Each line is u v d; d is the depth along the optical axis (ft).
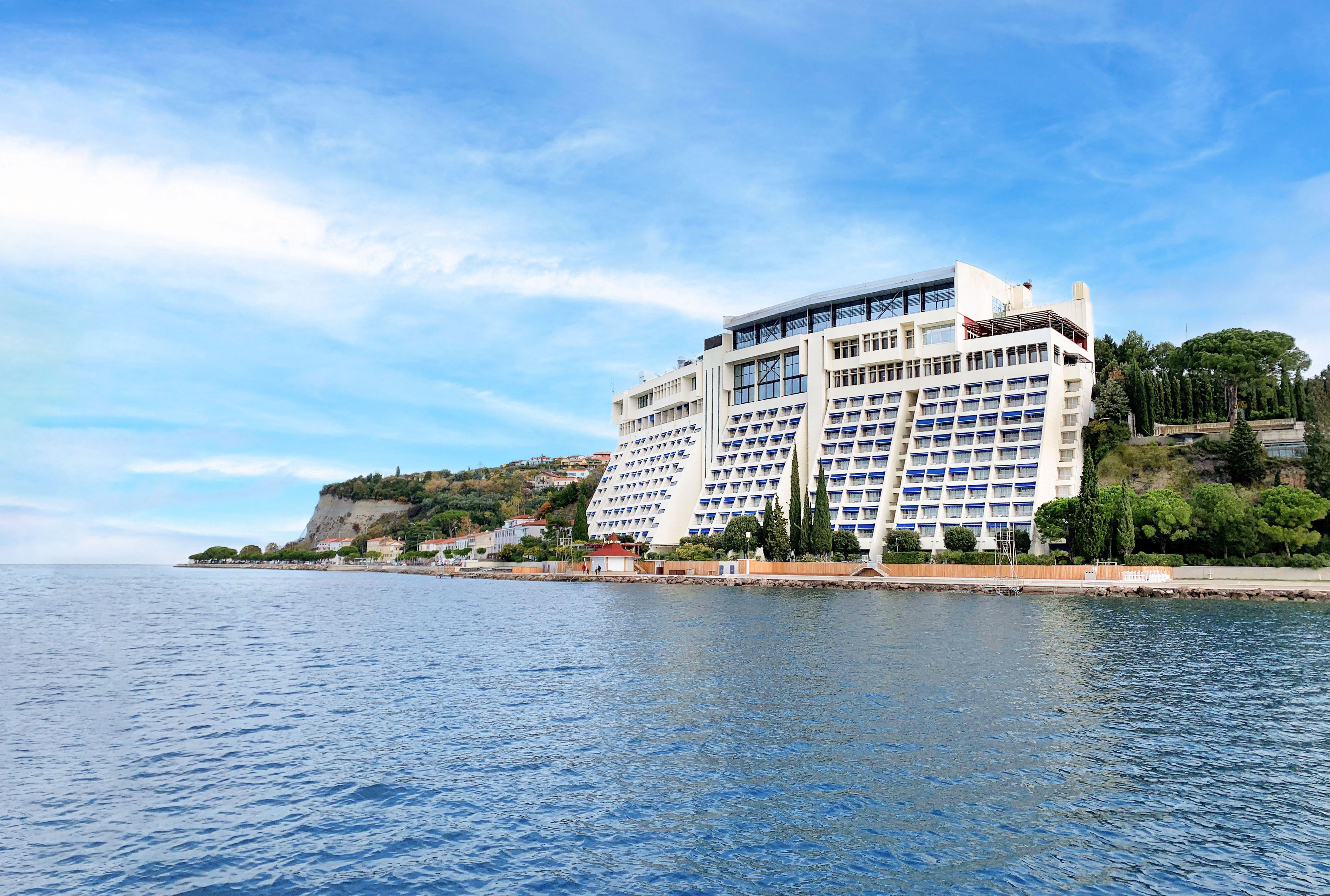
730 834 79.46
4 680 167.84
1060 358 465.06
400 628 266.57
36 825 83.15
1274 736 111.65
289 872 72.13
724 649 191.31
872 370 529.86
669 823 82.33
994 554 388.16
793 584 431.02
